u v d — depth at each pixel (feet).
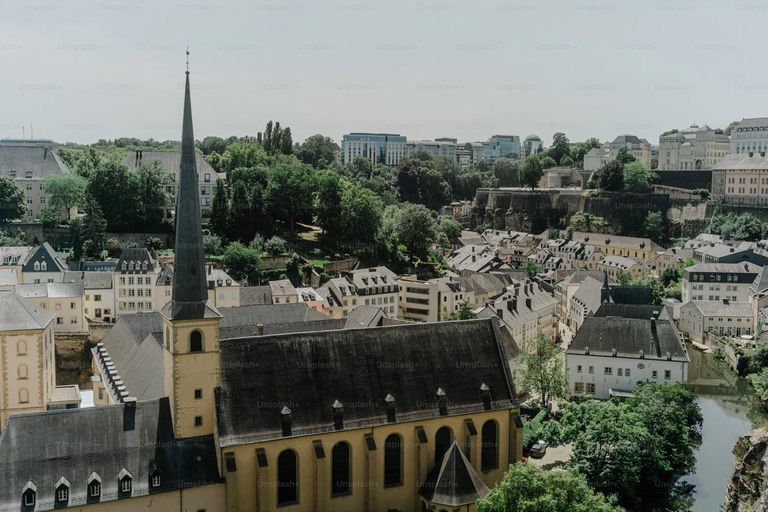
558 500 228.84
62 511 232.12
